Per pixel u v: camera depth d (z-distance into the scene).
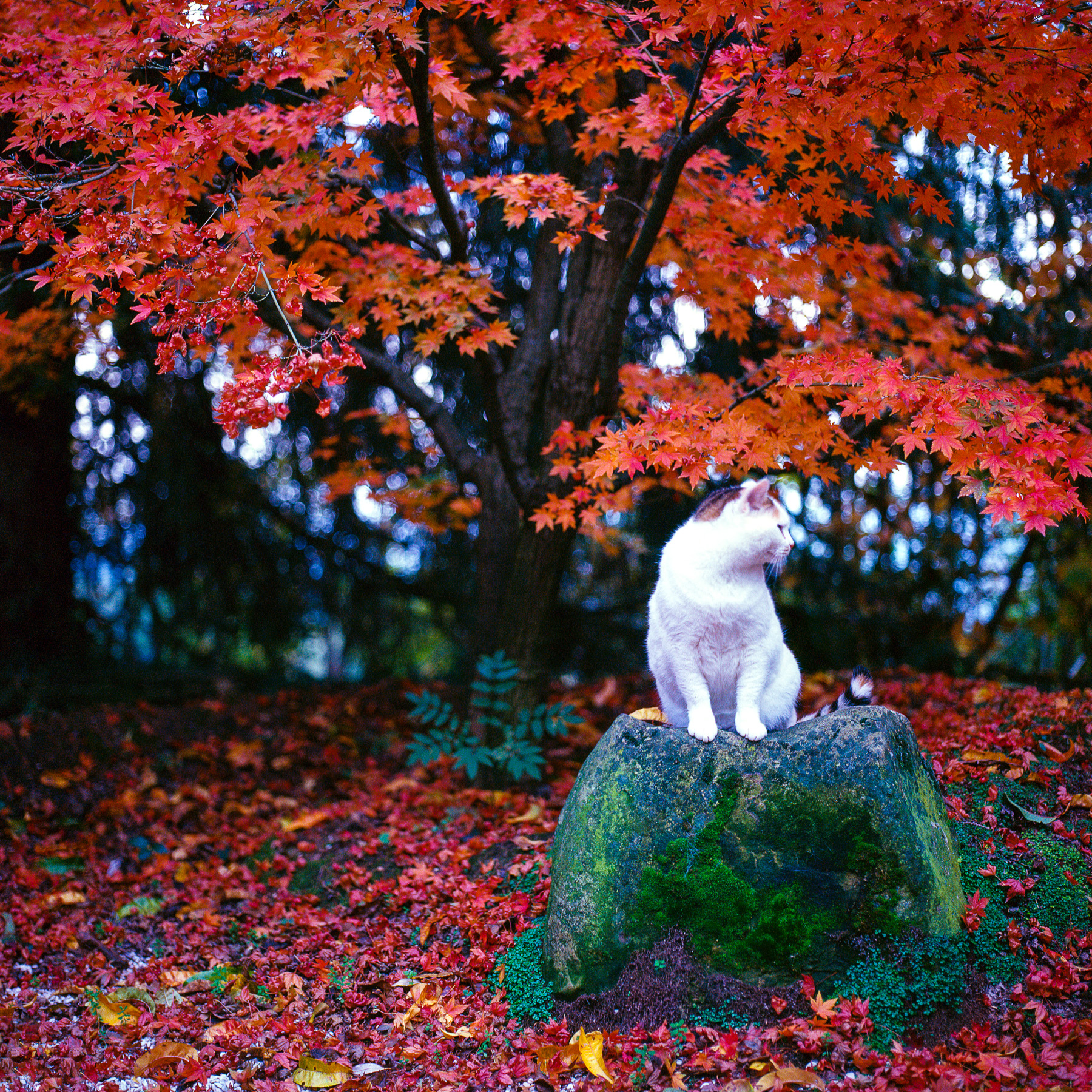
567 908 3.28
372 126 5.04
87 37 3.77
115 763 6.36
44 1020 3.59
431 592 8.89
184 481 8.14
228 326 5.03
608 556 8.44
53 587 7.82
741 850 3.17
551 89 4.76
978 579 7.87
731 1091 2.69
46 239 3.34
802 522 7.95
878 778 3.11
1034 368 5.40
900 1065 2.68
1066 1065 2.69
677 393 5.10
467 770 5.27
